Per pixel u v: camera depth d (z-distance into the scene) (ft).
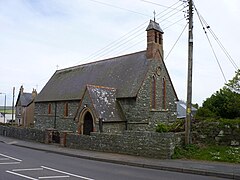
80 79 127.54
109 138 67.00
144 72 99.60
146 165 48.62
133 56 112.06
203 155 54.19
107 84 109.40
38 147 78.74
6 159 54.65
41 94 145.28
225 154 52.90
